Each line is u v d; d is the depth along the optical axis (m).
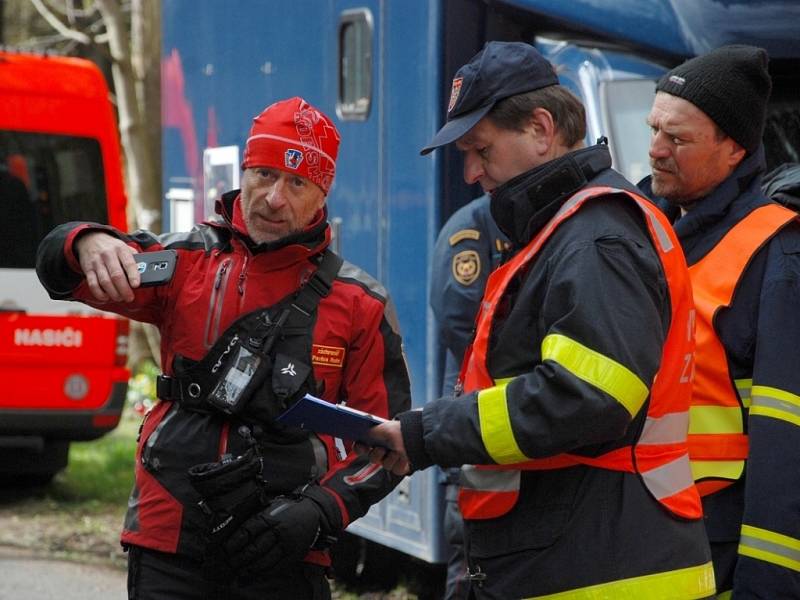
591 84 5.73
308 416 3.20
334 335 3.72
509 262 3.26
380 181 6.67
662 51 5.49
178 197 9.35
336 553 7.53
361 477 3.70
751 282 3.66
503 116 3.26
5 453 10.09
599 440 3.03
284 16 7.66
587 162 3.23
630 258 3.07
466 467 3.30
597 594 3.10
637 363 2.99
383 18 6.60
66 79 10.13
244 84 8.21
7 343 9.56
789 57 5.42
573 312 3.00
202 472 3.50
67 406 9.68
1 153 9.89
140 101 15.70
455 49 6.12
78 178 10.11
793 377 3.54
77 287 3.71
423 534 6.28
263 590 3.67
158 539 3.64
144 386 14.99
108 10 14.91
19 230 9.81
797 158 5.62
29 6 20.12
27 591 7.57
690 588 3.16
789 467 3.49
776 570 3.46
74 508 9.97
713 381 3.66
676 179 3.79
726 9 5.45
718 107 3.71
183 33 9.22
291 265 3.73
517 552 3.19
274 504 3.55
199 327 3.69
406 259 6.43
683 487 3.22
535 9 5.79
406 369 3.87
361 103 6.84
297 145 3.67
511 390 3.03
